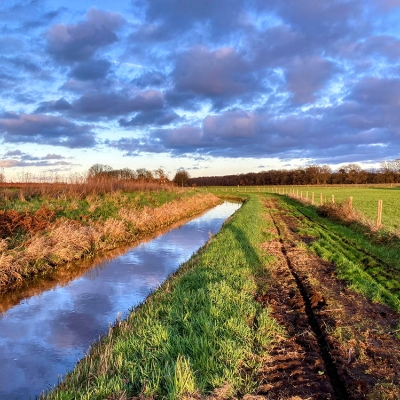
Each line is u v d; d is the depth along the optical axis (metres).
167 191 38.72
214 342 5.50
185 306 6.91
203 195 49.12
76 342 6.91
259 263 11.11
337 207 23.14
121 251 15.50
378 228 15.99
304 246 13.94
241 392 4.48
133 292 9.95
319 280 9.52
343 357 5.39
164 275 11.65
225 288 8.03
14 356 6.37
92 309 8.66
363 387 4.61
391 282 9.16
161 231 21.66
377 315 7.04
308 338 6.05
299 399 4.34
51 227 14.55
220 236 15.31
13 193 18.95
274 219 24.78
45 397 4.87
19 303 9.16
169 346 5.29
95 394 4.18
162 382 4.47
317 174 114.00
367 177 111.44
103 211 20.56
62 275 11.70
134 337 5.71
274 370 5.06
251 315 6.76
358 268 10.35
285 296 8.26
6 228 13.09
